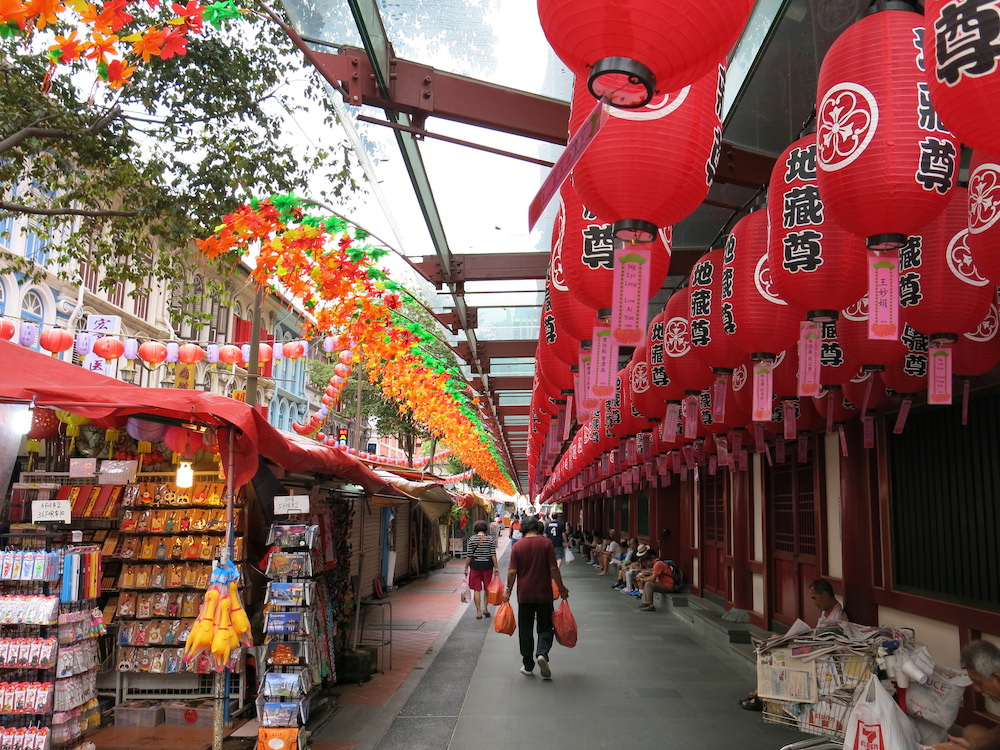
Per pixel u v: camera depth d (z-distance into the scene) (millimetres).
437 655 9492
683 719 6312
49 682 4914
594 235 3062
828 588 6109
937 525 5469
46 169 9680
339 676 7996
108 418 5512
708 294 4207
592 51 1723
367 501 10562
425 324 16078
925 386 4219
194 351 8648
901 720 4414
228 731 5973
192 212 8984
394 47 3824
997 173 2436
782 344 3770
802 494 8492
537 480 26750
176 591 6586
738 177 4832
